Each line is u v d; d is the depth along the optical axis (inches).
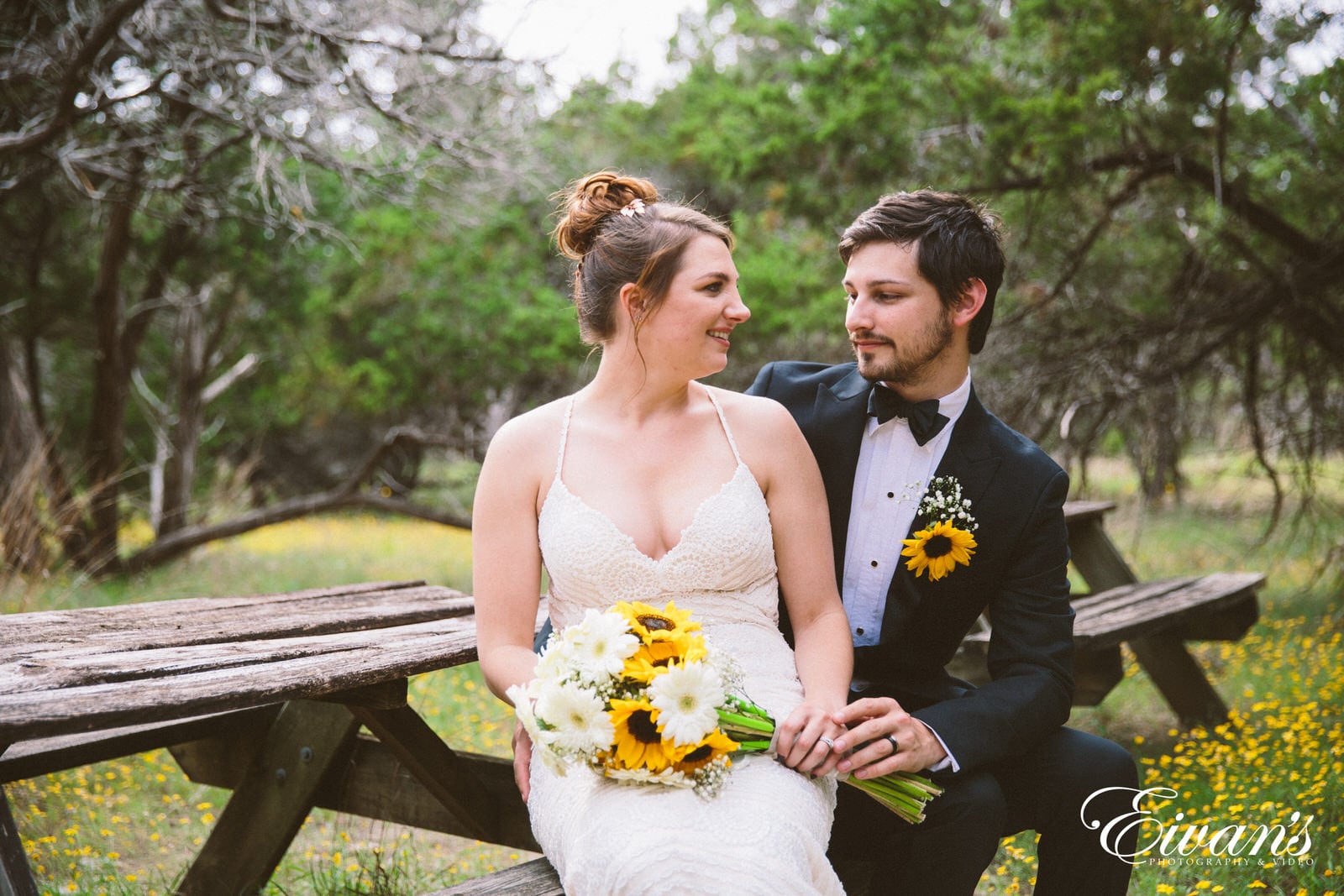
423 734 112.0
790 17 512.7
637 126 587.5
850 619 100.2
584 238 98.0
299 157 292.4
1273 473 325.7
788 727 81.1
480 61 294.2
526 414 95.5
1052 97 297.0
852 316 96.1
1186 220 330.6
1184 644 193.0
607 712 74.9
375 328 642.2
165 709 71.9
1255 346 327.3
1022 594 96.3
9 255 437.4
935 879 86.6
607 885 73.3
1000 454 97.3
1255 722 189.2
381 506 413.1
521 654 88.9
